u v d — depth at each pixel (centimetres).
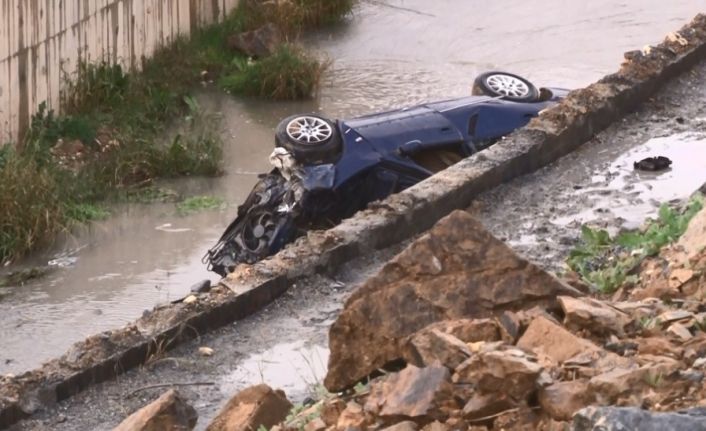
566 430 1432
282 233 3394
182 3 5834
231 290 2473
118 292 3684
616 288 2192
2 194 4041
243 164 4675
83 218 4166
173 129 4997
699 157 3152
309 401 1995
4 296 3675
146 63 5569
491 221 2842
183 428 1788
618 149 3228
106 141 4825
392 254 2719
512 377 1492
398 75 5428
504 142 3138
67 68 5050
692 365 1571
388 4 6303
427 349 1642
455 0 6325
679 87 3591
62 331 3416
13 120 4694
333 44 5838
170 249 3975
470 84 5281
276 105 5209
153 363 2305
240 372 2258
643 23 5809
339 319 1833
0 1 4550
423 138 3488
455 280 1838
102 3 5231
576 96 3353
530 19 5972
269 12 6006
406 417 1534
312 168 3416
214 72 5562
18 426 2130
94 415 2150
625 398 1455
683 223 2389
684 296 1997
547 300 1838
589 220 2798
